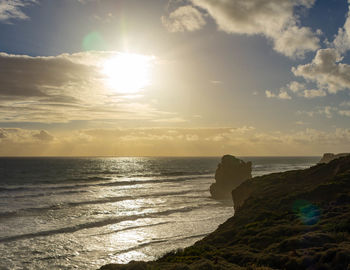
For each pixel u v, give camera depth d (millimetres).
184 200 54719
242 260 13016
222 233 19750
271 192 29406
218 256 14008
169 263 13609
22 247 25391
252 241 16016
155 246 27047
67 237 28797
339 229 14578
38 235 28844
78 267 21969
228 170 61844
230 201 56094
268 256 12508
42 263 22391
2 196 50938
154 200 52875
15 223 32781
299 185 29906
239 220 22344
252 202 26766
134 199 52812
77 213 39375
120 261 23266
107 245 26984
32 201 46375
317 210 19641
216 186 60656
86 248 26000
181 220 37906
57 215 37594
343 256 10398
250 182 37406
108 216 38312
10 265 21703
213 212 44156
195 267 11625
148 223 35781
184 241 28750
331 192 22938
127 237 29609
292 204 22734
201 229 33531
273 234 16094
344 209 18328
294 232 15633
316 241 13234
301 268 10867
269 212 21578
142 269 12469
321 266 10438
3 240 26797
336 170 30594
